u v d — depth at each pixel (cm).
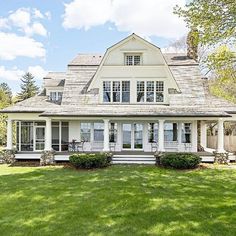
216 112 2088
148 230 720
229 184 1293
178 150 2345
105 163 1864
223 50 1451
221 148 2058
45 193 1118
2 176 1541
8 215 848
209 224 758
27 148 2470
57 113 2072
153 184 1287
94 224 766
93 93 2422
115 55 2450
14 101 6638
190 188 1202
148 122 2388
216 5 1320
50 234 700
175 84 2383
